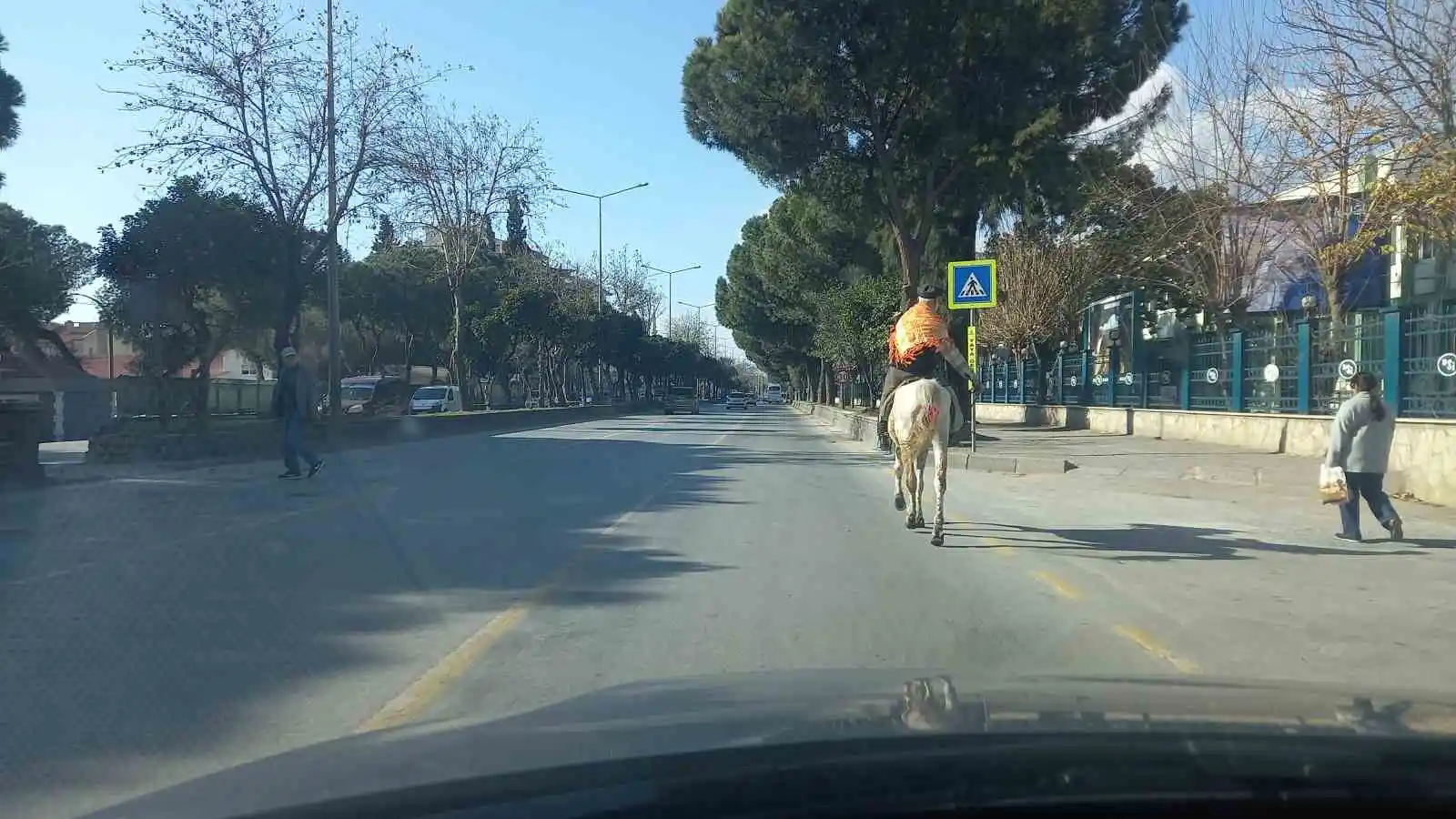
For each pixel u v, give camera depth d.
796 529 12.54
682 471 20.30
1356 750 2.82
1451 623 8.00
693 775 2.67
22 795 4.62
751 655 6.89
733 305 70.88
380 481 18.19
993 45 24.75
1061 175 26.00
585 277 54.31
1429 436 15.26
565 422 47.56
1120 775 2.69
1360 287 25.83
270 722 5.62
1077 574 9.84
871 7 24.23
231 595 8.79
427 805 2.58
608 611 8.20
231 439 22.36
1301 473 17.72
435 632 7.58
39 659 6.84
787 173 27.72
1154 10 25.62
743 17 25.27
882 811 2.56
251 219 26.11
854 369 45.22
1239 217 26.05
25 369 40.03
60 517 13.43
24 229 36.72
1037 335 37.97
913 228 28.33
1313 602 8.77
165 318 27.47
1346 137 18.77
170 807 2.83
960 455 21.58
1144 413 28.36
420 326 58.84
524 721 3.42
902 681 4.06
